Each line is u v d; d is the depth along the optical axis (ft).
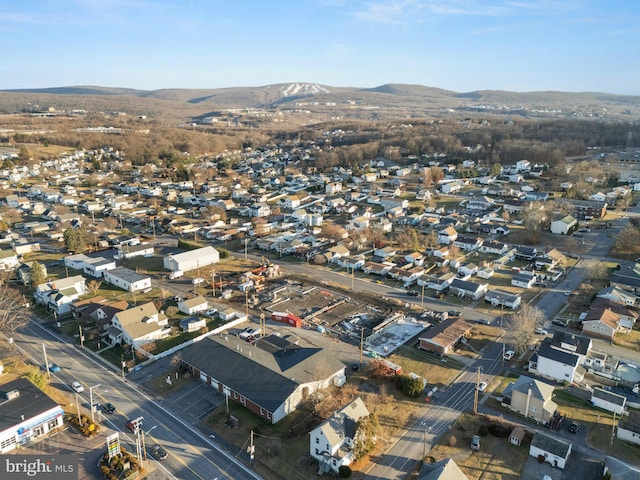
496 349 239.71
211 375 205.67
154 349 233.14
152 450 166.30
